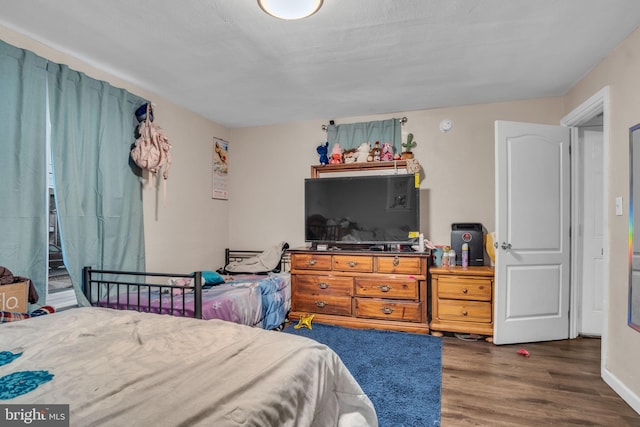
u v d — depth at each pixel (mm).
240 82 2875
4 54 1963
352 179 3537
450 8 1834
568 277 3021
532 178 2924
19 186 2025
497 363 2494
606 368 2244
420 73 2699
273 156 4152
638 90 2025
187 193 3572
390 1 1763
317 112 3693
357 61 2482
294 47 2270
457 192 3512
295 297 3502
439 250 3408
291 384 965
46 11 1855
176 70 2633
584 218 3100
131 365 1023
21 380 910
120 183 2701
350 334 3062
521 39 2170
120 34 2105
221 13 1874
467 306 3002
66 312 1645
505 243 2865
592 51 2324
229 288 2902
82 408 767
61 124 2273
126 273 2379
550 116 3260
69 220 2307
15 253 2004
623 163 2158
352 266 3314
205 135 3861
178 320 1497
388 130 3674
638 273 1962
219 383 903
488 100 3340
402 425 1736
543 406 1933
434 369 2373
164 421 717
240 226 4254
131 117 2830
